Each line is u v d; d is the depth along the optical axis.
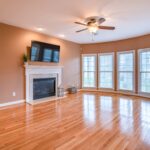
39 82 5.35
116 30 4.95
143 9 3.30
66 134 2.55
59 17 3.78
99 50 7.09
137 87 5.98
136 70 5.99
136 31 5.09
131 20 3.98
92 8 3.24
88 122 3.12
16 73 4.61
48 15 3.65
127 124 3.00
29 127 2.85
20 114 3.62
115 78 6.73
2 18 3.86
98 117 3.43
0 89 4.22
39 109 4.07
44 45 5.32
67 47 6.60
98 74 7.18
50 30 4.98
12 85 4.50
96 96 5.96
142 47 5.69
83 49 7.40
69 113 3.73
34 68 5.05
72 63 6.92
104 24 4.30
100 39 6.41
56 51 5.87
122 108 4.20
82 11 3.41
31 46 4.86
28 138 2.40
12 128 2.79
